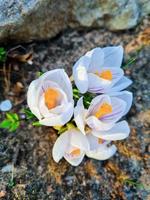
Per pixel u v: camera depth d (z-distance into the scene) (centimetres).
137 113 33
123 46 35
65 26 35
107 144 31
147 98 33
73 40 35
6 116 33
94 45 35
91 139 29
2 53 33
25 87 34
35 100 27
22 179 31
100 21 35
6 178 31
